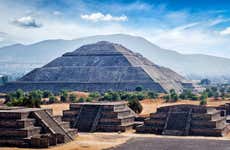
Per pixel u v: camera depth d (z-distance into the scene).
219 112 142.62
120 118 137.25
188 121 129.88
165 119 133.75
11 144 103.06
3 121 106.12
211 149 101.00
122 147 103.94
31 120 108.50
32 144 102.38
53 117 118.19
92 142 112.12
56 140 105.25
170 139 118.88
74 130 121.50
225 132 132.38
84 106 144.00
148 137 123.31
